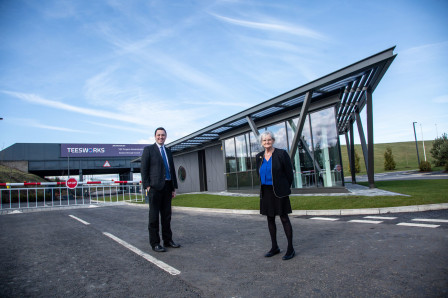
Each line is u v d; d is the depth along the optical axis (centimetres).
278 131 1391
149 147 457
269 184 371
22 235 609
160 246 434
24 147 4431
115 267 351
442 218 531
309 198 944
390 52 764
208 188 2088
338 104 1196
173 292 263
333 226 552
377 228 494
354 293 237
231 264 346
